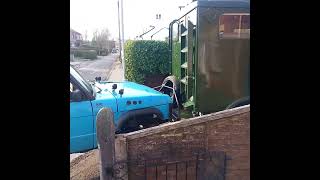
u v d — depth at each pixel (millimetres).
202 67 5613
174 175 3373
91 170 4637
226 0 5602
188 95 6043
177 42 7277
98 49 50344
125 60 10719
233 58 5652
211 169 3439
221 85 5641
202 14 5559
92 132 4574
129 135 3264
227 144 3445
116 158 3223
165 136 3336
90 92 4652
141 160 3279
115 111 4785
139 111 4996
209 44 5602
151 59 9891
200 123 3398
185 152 3395
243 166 3451
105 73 25594
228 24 5621
